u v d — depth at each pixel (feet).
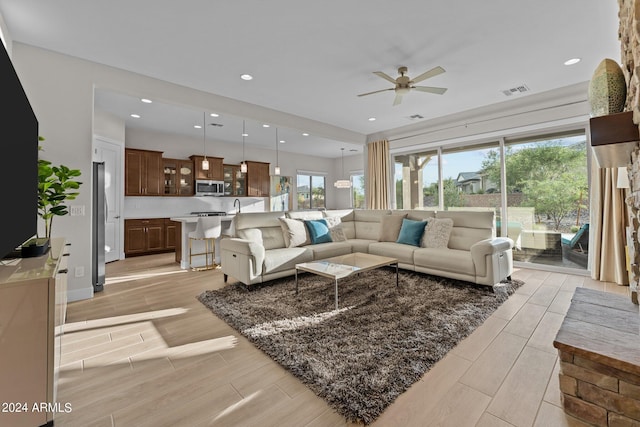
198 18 7.62
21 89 5.21
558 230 13.48
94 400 4.83
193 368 5.76
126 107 15.37
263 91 12.53
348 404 4.59
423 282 11.23
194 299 9.86
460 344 6.57
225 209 24.38
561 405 4.60
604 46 9.08
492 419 4.36
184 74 10.84
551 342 6.64
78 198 9.59
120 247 17.61
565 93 12.28
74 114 9.47
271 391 5.06
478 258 10.11
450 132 16.17
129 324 7.82
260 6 7.18
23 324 3.97
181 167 21.15
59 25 7.85
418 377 5.33
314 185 31.30
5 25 7.75
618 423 4.02
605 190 11.39
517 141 14.67
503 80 11.55
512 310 8.52
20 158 5.12
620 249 10.93
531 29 8.20
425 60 9.92
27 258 5.58
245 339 6.95
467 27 8.10
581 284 11.11
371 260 10.78
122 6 7.11
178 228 15.96
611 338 4.49
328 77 11.19
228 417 4.46
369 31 8.26
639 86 4.03
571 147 13.14
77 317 8.29
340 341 6.61
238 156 25.03
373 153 20.16
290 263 11.50
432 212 13.91
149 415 4.50
